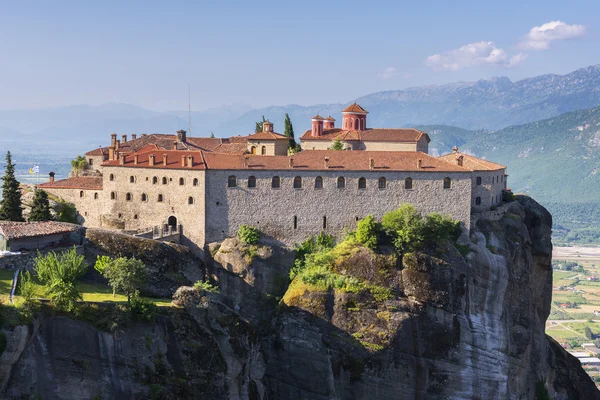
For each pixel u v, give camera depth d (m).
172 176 114.81
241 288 112.69
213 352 86.69
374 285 111.31
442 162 123.00
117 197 118.69
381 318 109.12
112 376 78.00
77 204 123.75
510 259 127.06
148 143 155.12
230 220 114.75
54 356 75.06
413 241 113.94
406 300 111.19
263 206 115.81
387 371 108.75
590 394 154.38
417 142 149.38
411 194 120.44
